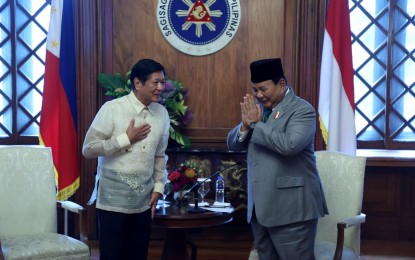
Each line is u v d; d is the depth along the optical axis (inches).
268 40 183.8
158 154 120.0
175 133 178.5
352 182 130.0
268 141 99.5
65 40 173.2
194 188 137.0
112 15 186.2
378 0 195.0
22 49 199.0
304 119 101.5
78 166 176.9
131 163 111.3
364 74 197.3
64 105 172.2
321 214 107.0
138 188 112.3
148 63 110.5
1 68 198.4
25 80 199.5
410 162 180.4
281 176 102.9
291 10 182.4
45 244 124.0
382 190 194.5
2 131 199.2
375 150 195.9
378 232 195.8
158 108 118.3
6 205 133.6
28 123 200.1
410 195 193.9
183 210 133.2
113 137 111.3
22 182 136.3
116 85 177.2
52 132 173.3
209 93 187.0
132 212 112.0
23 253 119.1
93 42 184.4
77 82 185.5
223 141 187.0
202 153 181.9
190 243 150.8
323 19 180.1
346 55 170.4
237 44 185.0
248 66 184.9
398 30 193.9
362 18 196.4
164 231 187.8
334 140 168.2
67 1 174.6
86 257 127.6
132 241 116.0
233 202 181.0
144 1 185.8
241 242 187.5
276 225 102.8
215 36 185.0
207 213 128.9
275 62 103.4
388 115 195.8
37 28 199.3
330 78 171.2
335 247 122.9
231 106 186.5
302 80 181.9
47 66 172.6
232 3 183.9
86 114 185.8
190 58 186.9
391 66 194.9
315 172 107.0
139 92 112.1
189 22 185.3
